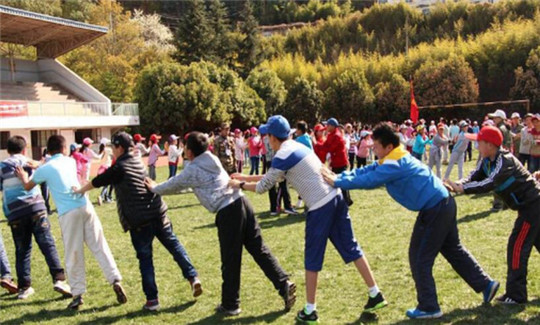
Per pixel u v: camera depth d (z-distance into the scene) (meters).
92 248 5.22
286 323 4.53
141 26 60.88
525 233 4.55
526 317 4.27
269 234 8.28
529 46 47.97
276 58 62.72
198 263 6.70
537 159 11.05
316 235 4.43
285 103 49.06
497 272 5.58
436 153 14.21
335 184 4.41
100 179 4.93
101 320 4.84
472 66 50.09
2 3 51.44
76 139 34.28
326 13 94.19
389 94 47.12
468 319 4.29
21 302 5.46
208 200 4.73
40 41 37.53
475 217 8.70
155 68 39.88
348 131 18.62
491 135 4.56
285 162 4.45
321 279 5.68
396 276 5.66
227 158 11.13
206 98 39.53
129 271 6.50
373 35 67.31
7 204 5.55
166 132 40.91
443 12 68.38
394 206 10.41
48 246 5.60
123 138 5.07
